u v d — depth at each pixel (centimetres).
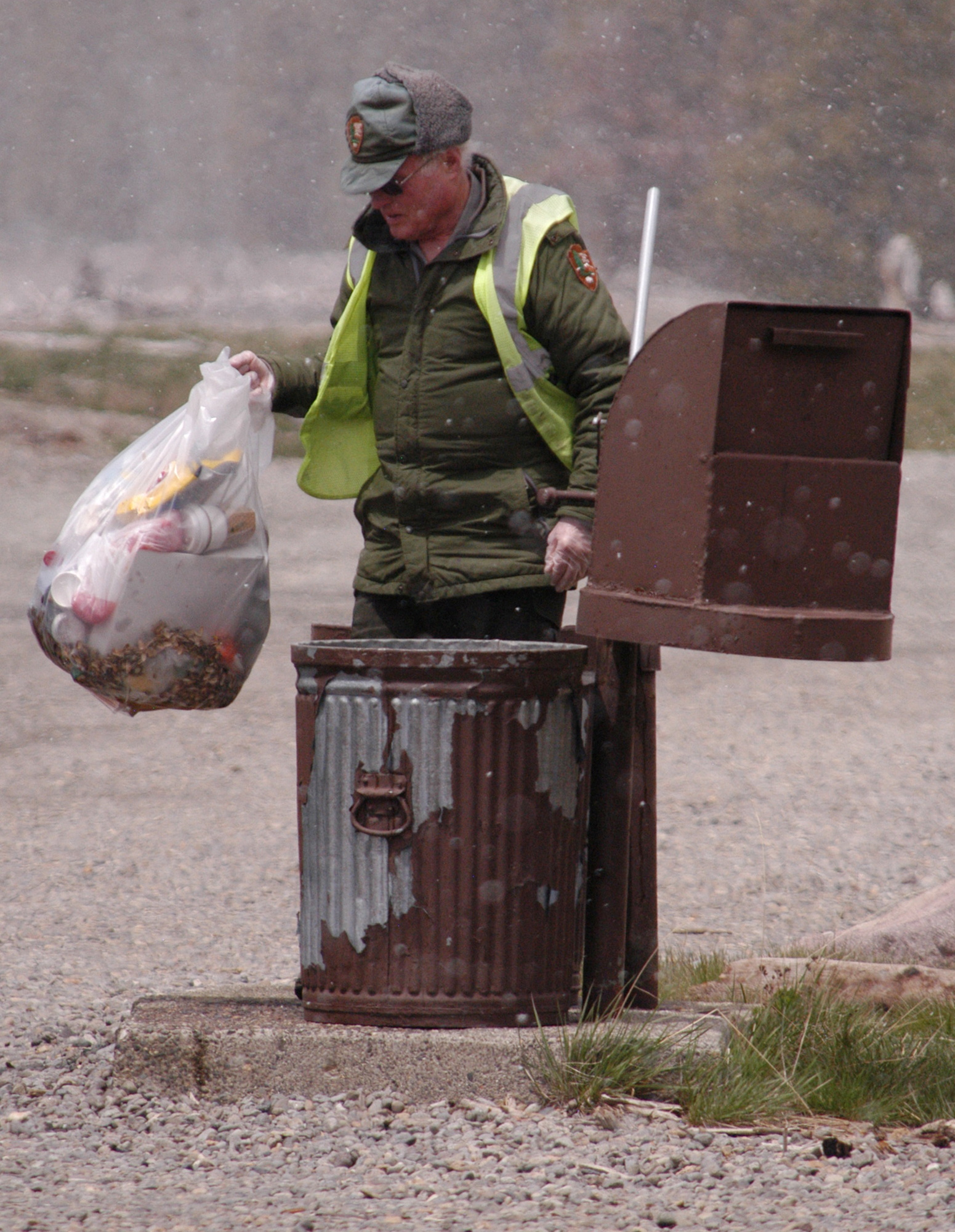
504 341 1634
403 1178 1347
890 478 1503
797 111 17150
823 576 1503
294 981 1914
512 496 1673
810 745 4300
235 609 1680
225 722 4572
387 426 1711
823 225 16538
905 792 3759
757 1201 1291
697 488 1495
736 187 16700
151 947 2488
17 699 4825
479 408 1666
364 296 1720
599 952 1655
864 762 4088
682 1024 1634
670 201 16825
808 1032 1641
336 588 6306
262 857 3206
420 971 1555
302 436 1778
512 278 1630
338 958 1570
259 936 2584
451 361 1662
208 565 1653
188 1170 1372
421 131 1585
